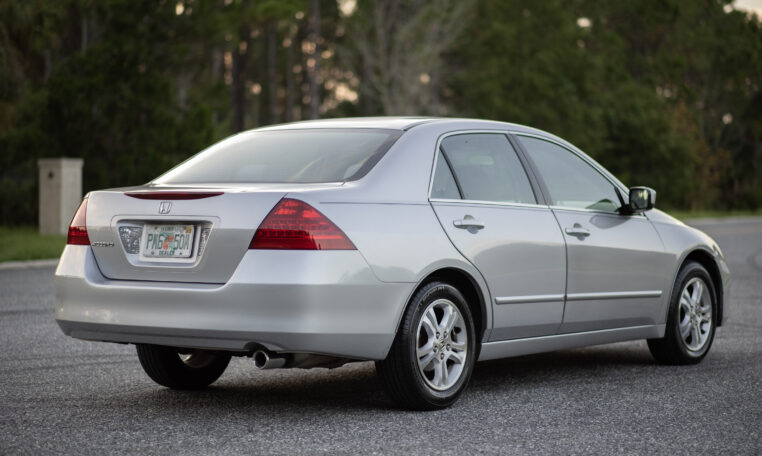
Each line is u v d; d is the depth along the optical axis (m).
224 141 11.30
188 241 9.17
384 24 88.62
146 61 42.34
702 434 8.91
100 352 13.49
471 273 10.06
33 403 10.12
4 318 16.89
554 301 11.09
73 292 9.68
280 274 8.73
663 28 114.75
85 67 41.09
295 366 9.27
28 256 29.27
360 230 9.14
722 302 13.74
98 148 42.12
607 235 11.91
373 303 9.13
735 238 45.78
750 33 116.56
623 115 91.75
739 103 117.25
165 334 9.14
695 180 94.50
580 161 12.31
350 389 11.12
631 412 9.88
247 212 8.94
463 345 10.09
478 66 95.38
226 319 8.84
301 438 8.65
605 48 103.12
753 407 10.16
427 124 10.63
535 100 91.19
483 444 8.45
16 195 42.59
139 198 9.49
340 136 10.53
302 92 134.38
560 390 11.12
